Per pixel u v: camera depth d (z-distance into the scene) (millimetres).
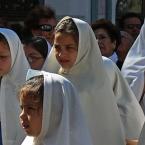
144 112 8953
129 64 9258
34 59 8977
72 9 16609
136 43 9383
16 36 7754
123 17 12922
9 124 7621
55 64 7629
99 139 7488
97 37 10227
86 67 7469
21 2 16109
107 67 7988
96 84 7426
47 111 5781
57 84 5863
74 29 7246
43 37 10008
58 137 5777
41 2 16297
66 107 5828
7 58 7629
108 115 7500
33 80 5918
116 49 10711
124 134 7684
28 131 5859
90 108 7449
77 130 5891
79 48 7297
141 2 18094
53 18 10664
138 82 9039
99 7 16891
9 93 7691
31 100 5801
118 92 8102
